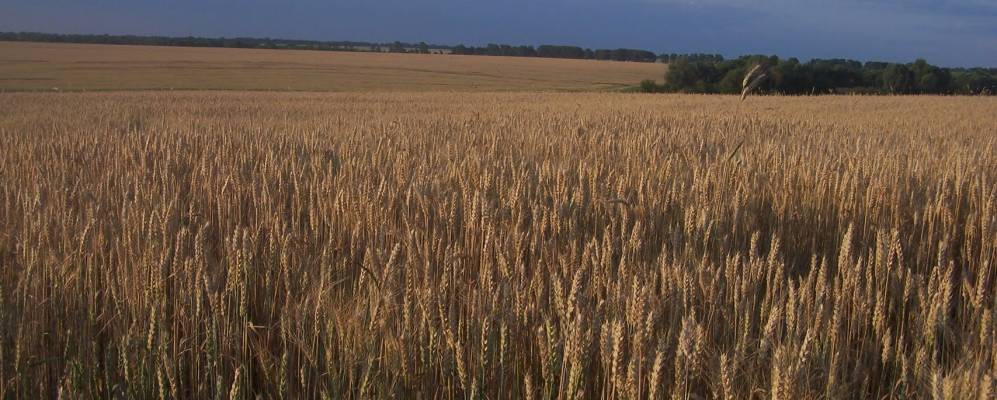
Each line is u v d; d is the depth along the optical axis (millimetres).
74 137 11250
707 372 2814
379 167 6789
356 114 23375
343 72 75438
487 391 2877
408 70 82125
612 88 63375
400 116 21734
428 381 2893
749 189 5781
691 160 7883
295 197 5457
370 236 4367
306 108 27344
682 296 3305
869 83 54562
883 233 3547
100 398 3098
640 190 5305
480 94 43156
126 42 171500
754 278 3451
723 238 4535
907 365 2797
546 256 3770
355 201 4859
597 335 2861
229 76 65312
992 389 2111
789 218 5293
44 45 124188
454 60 111938
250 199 5605
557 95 41781
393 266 3086
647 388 2707
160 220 3949
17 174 7238
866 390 2914
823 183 5613
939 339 3246
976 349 2891
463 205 4793
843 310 3281
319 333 3168
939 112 23734
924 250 4734
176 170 7117
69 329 3182
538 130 12969
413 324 3098
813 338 2826
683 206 5348
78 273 3656
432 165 7355
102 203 5340
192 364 3119
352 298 3230
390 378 2936
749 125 15953
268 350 3186
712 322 3316
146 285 3434
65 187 5836
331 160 7441
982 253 4340
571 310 2746
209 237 4668
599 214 5184
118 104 28375
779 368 2326
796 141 11477
